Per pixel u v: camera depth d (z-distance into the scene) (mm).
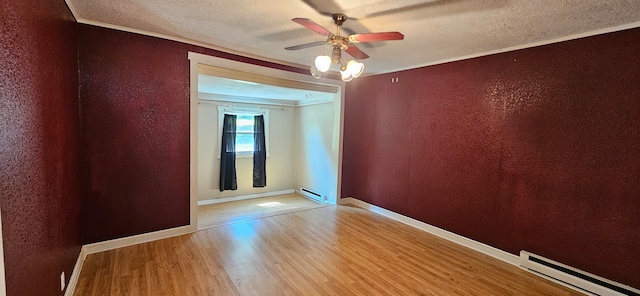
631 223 2230
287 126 7645
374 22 2400
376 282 2471
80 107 2654
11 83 1229
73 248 2328
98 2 2227
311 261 2809
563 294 2371
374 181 4520
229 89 5414
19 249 1295
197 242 3154
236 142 6980
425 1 2012
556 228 2625
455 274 2656
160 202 3172
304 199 7090
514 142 2896
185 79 3201
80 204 2627
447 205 3521
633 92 2199
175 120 3184
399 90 4090
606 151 2334
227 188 6875
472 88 3246
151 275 2451
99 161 2793
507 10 2090
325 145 6625
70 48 2330
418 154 3850
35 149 1505
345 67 2379
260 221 3943
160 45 3021
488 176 3117
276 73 3895
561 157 2580
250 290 2287
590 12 2051
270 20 2492
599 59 2352
